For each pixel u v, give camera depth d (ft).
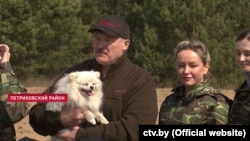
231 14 114.32
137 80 17.08
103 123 17.04
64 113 17.39
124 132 16.25
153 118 16.75
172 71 112.37
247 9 114.73
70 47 120.67
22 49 108.06
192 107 16.10
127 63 17.74
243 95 15.81
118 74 17.46
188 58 16.21
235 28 115.34
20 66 113.09
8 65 18.85
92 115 17.47
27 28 107.45
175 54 16.90
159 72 112.68
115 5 150.51
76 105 17.63
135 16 128.98
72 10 118.01
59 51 118.73
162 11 110.73
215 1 110.93
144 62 113.39
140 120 16.40
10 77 18.63
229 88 107.55
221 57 105.70
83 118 17.56
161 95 86.53
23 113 18.58
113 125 16.43
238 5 114.42
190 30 111.04
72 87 17.80
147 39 113.50
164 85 112.27
